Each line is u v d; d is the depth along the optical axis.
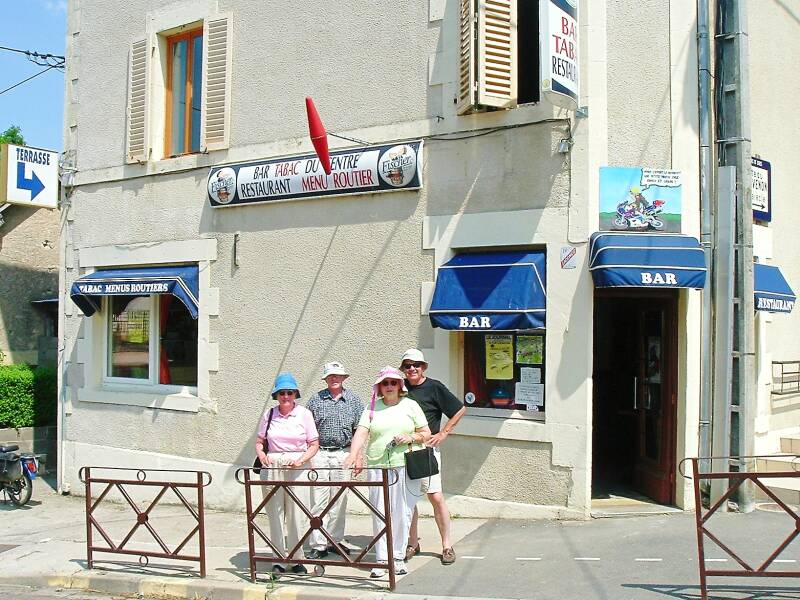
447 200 8.56
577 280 7.77
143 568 7.38
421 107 8.77
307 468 6.97
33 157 11.50
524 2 8.58
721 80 8.15
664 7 7.98
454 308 8.05
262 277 9.91
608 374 9.76
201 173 10.48
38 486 12.40
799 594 5.59
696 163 8.01
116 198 11.36
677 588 5.81
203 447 10.32
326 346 9.35
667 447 8.23
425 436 6.58
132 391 11.16
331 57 9.48
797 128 9.95
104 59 11.62
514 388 8.28
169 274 10.54
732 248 7.95
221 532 8.91
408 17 8.91
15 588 7.43
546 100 7.75
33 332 16.08
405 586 6.21
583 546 6.95
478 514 8.21
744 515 7.81
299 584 6.50
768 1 9.43
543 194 7.98
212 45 10.39
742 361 7.95
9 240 15.81
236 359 10.07
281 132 9.84
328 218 9.41
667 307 8.26
